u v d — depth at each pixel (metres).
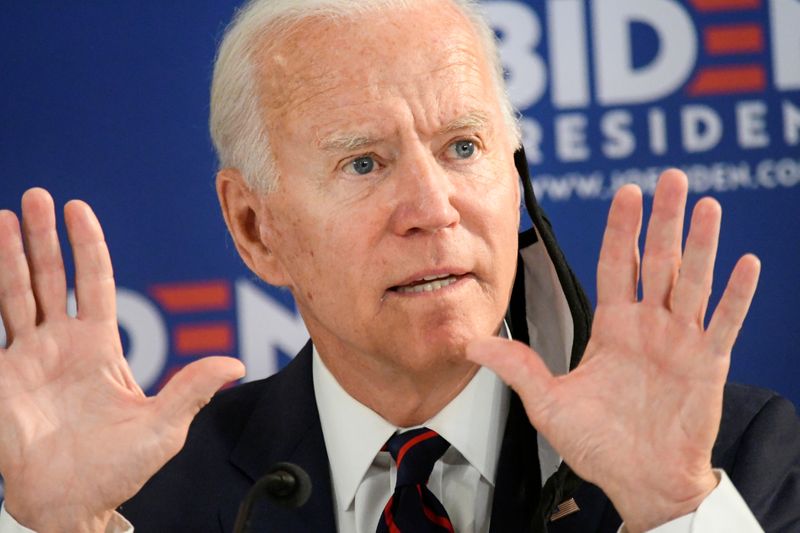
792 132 10.57
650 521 5.87
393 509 6.61
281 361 10.98
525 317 7.02
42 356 6.34
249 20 6.93
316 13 6.64
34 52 10.95
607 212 10.67
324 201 6.54
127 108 10.96
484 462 6.79
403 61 6.46
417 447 6.73
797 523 6.46
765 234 10.59
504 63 10.66
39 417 6.30
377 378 6.77
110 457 6.23
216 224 10.99
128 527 6.40
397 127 6.40
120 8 10.95
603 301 6.04
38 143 10.93
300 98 6.59
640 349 5.96
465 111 6.47
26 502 6.23
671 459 5.86
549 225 6.76
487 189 6.46
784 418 7.11
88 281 6.40
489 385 6.84
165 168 10.98
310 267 6.68
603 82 10.66
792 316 10.60
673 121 10.62
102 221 10.95
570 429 5.94
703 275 5.84
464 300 6.40
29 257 6.37
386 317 6.46
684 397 5.87
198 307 10.98
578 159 10.67
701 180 10.62
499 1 10.67
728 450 6.90
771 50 10.59
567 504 6.67
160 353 10.97
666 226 5.93
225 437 7.41
